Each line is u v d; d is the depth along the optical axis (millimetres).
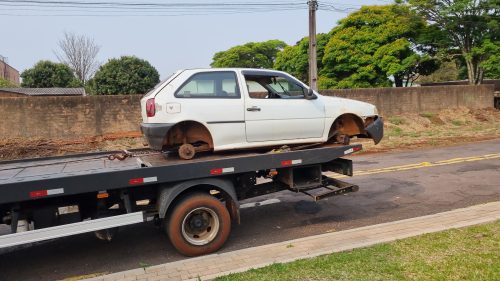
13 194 4648
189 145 5883
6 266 5535
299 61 37312
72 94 33594
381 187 9102
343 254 4828
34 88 37531
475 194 8211
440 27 29656
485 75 30312
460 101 25938
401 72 31625
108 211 5586
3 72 63906
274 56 54375
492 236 5184
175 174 5402
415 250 4848
